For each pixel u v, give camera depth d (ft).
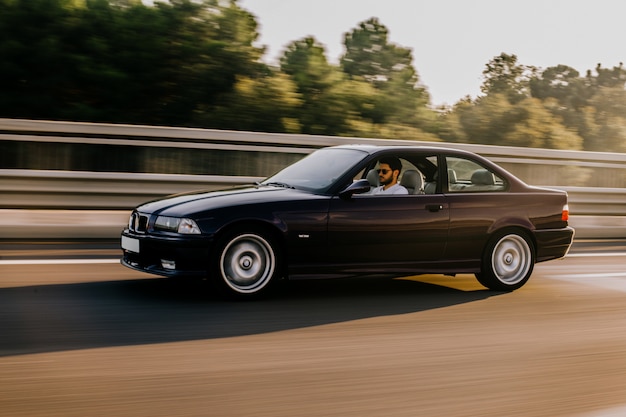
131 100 89.30
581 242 39.75
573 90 301.63
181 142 36.50
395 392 13.91
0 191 31.91
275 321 19.52
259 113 87.10
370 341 17.85
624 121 140.26
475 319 20.80
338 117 90.22
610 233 42.04
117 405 12.60
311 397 13.43
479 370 15.64
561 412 13.07
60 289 22.47
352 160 24.04
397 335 18.58
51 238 32.40
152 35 90.68
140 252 21.91
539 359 16.67
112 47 89.92
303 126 87.45
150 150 36.24
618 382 15.01
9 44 84.64
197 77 91.91
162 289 22.94
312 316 20.33
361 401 13.30
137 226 22.35
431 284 26.21
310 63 94.53
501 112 100.01
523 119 99.55
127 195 34.17
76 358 15.38
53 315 19.13
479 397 13.79
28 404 12.51
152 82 90.07
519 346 17.83
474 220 24.47
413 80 103.71
